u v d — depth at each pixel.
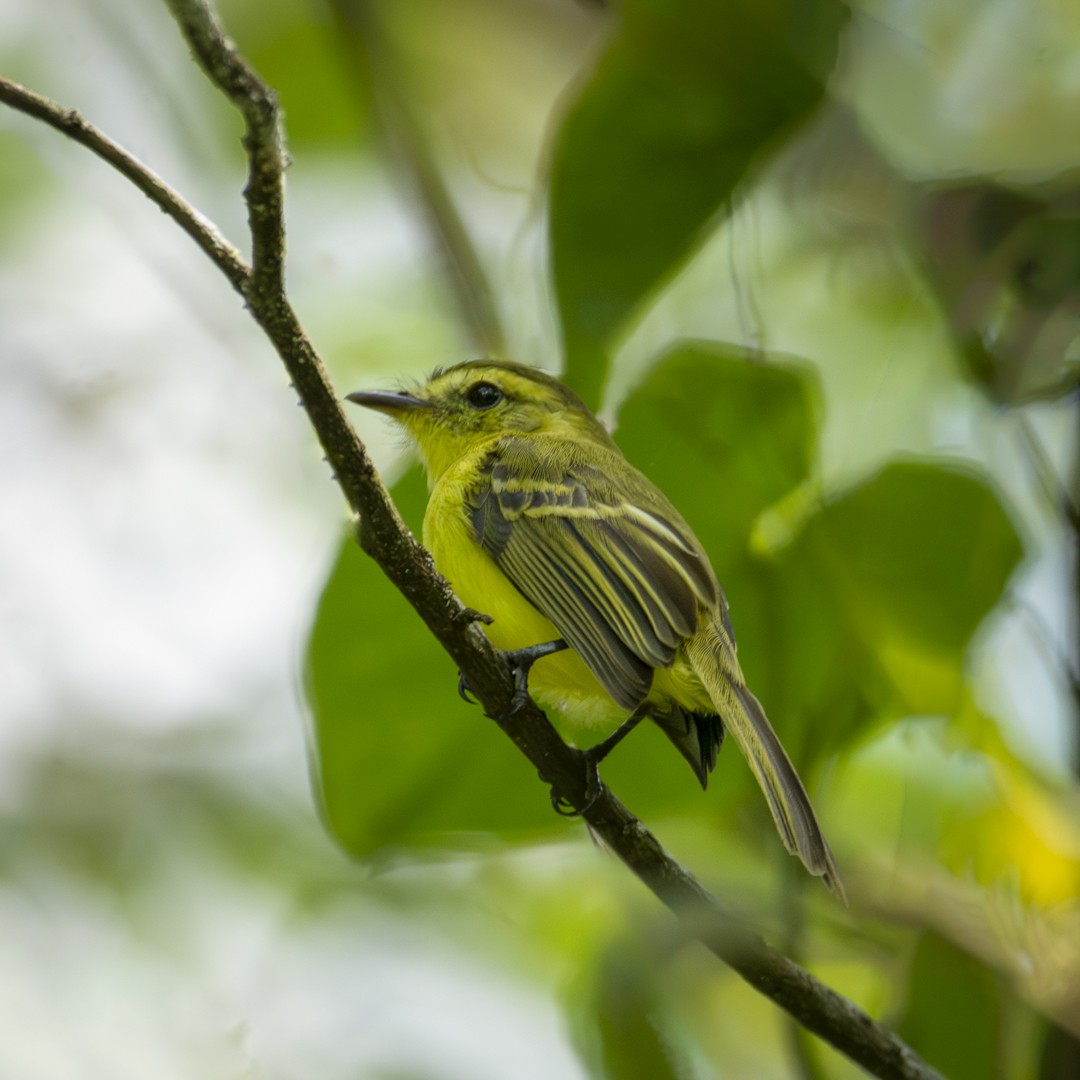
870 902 7.66
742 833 8.30
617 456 8.06
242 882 11.02
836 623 7.54
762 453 7.47
